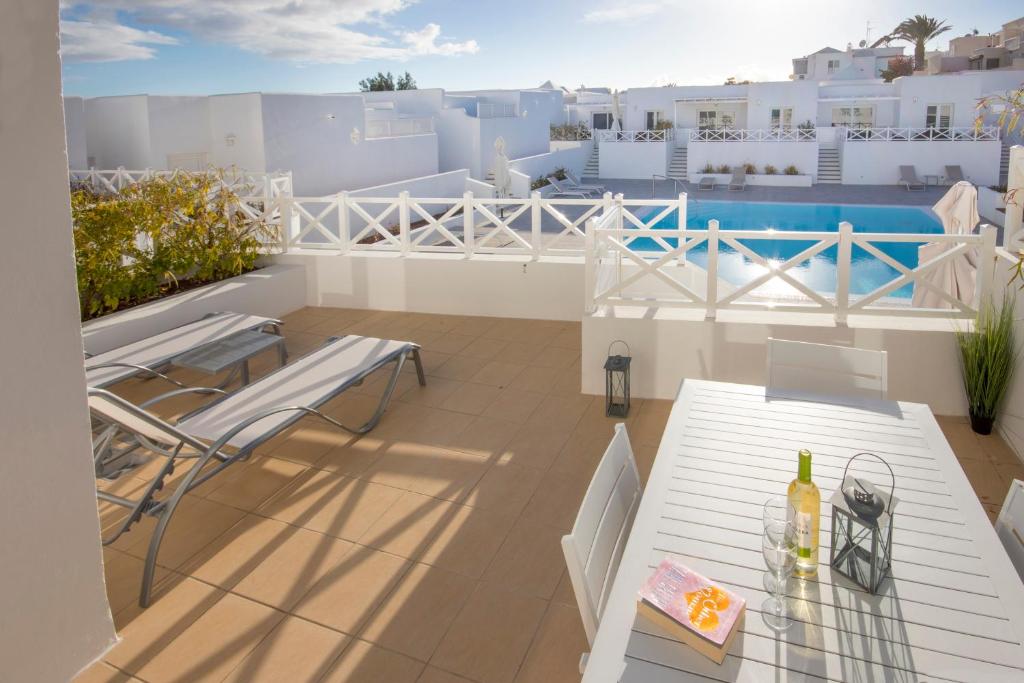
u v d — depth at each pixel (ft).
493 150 79.51
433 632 8.63
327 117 54.19
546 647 8.36
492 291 21.57
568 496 11.66
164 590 9.46
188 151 50.96
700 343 15.28
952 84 80.28
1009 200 14.52
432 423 14.39
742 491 7.27
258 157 49.57
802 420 8.93
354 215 51.88
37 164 7.11
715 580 5.93
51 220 7.29
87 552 7.99
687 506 7.02
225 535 10.68
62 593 7.75
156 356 14.51
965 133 76.79
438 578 9.63
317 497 11.69
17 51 6.83
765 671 4.94
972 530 6.54
